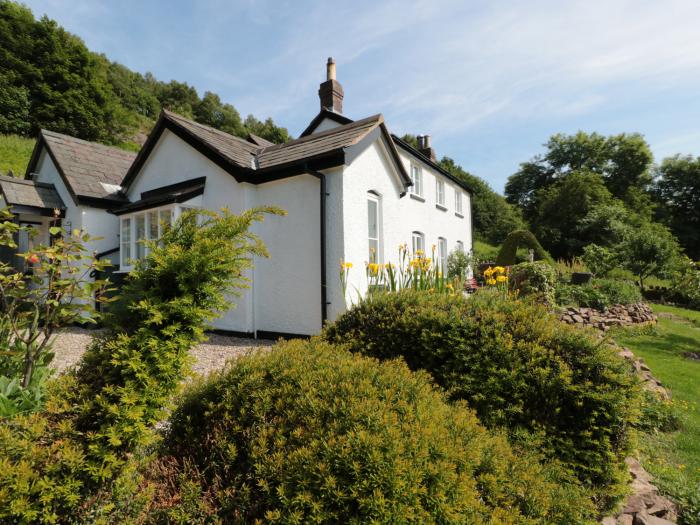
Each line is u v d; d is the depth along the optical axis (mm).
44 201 9484
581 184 30062
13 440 1439
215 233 2320
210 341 6719
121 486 1602
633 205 34656
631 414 2518
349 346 3186
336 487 1396
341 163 6430
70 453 1439
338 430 1609
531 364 2629
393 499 1357
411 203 12812
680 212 38156
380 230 7719
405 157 12688
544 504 1786
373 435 1536
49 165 10391
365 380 1958
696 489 2852
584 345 2648
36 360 2793
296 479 1465
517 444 2357
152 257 2045
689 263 15367
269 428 1749
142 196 9281
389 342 3184
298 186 6977
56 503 1400
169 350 1895
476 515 1492
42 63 28828
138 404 1732
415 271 5121
